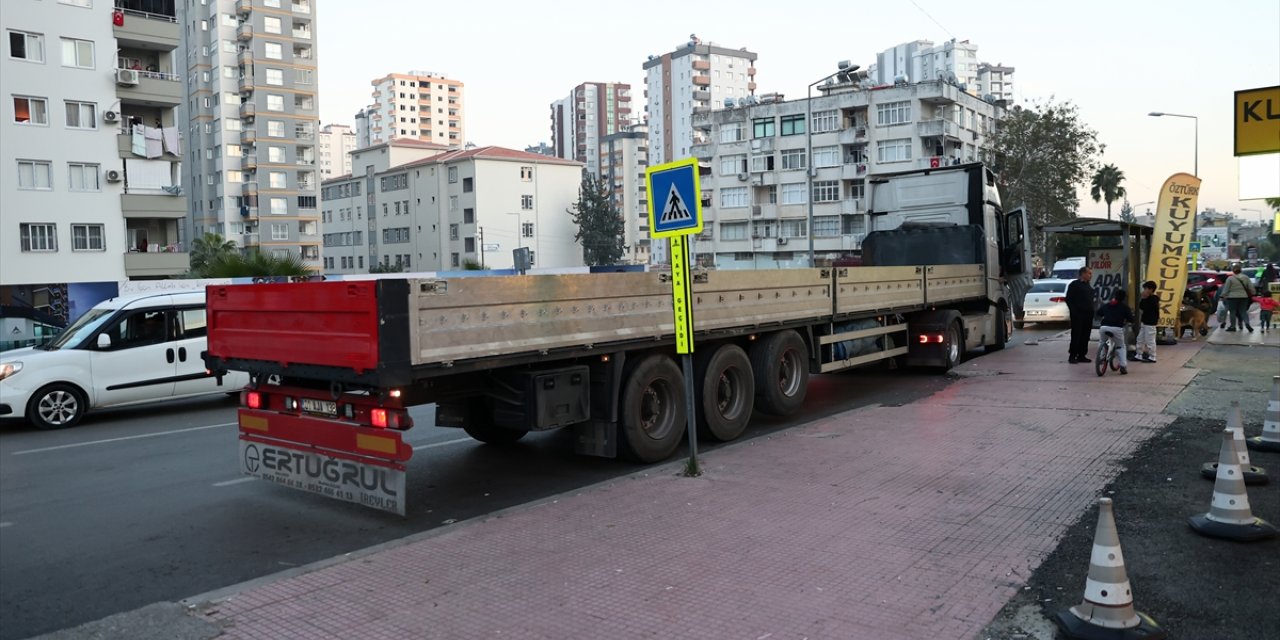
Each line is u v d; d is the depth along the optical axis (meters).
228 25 75.31
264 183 76.06
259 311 7.04
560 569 5.17
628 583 4.89
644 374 8.20
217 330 7.58
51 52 37.75
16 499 7.68
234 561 5.88
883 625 4.20
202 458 9.38
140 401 12.37
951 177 16.61
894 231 17.05
